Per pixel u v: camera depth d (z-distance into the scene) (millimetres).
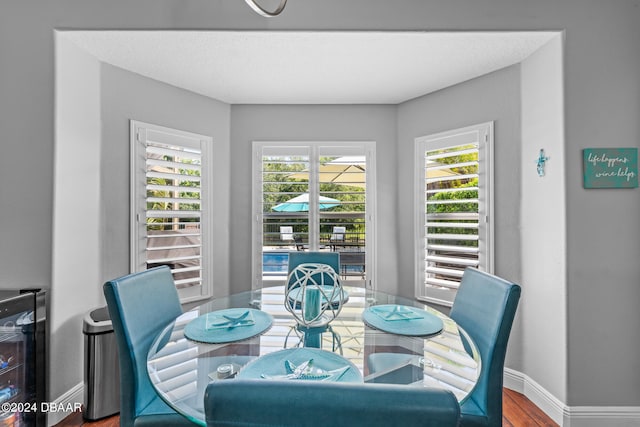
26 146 1763
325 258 2383
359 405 462
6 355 1515
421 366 1071
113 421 1808
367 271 2914
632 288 1754
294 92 2662
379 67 2221
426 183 2686
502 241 2223
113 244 2189
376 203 2910
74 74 1903
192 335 1261
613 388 1749
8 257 1754
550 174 1870
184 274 2637
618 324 1752
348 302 1754
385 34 1840
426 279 2680
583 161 1767
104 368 1829
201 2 1808
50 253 1762
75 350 1895
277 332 1323
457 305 1543
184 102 2605
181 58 2102
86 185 1994
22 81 1767
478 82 2354
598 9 1782
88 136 2010
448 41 1897
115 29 1790
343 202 2932
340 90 2619
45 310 1717
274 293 1948
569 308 1766
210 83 2492
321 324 1370
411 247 2807
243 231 2945
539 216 1956
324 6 1821
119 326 1204
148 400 1271
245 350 1162
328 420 465
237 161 2945
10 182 1763
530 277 2027
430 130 2662
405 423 456
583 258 1764
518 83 2129
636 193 1759
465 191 2432
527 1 1805
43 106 1766
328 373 945
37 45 1771
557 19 1793
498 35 1833
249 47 1971
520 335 2100
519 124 2117
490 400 1172
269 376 938
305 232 2949
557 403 1804
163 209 2498
